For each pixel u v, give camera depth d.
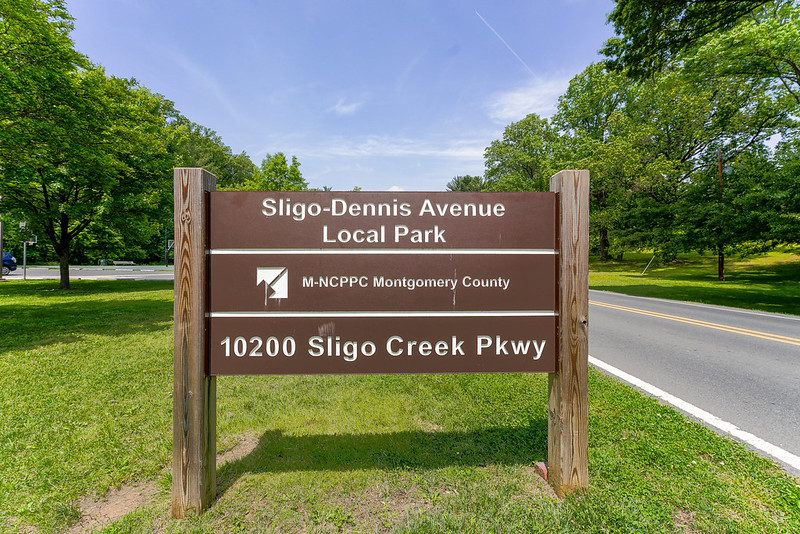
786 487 2.33
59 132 8.47
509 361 2.47
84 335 6.61
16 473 2.46
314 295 2.42
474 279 2.49
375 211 2.47
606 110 37.28
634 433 3.04
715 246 16.64
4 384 4.10
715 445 2.84
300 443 2.91
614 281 21.05
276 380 4.37
